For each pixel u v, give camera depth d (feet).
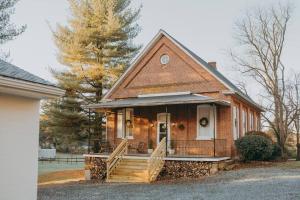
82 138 111.96
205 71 84.58
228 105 81.05
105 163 76.79
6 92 23.11
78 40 108.27
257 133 87.45
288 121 130.62
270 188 50.14
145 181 66.74
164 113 87.97
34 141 25.05
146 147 88.17
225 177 63.57
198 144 82.79
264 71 131.64
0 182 22.80
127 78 94.32
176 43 88.53
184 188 54.75
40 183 75.25
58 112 107.24
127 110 93.09
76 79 107.86
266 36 131.95
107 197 48.19
